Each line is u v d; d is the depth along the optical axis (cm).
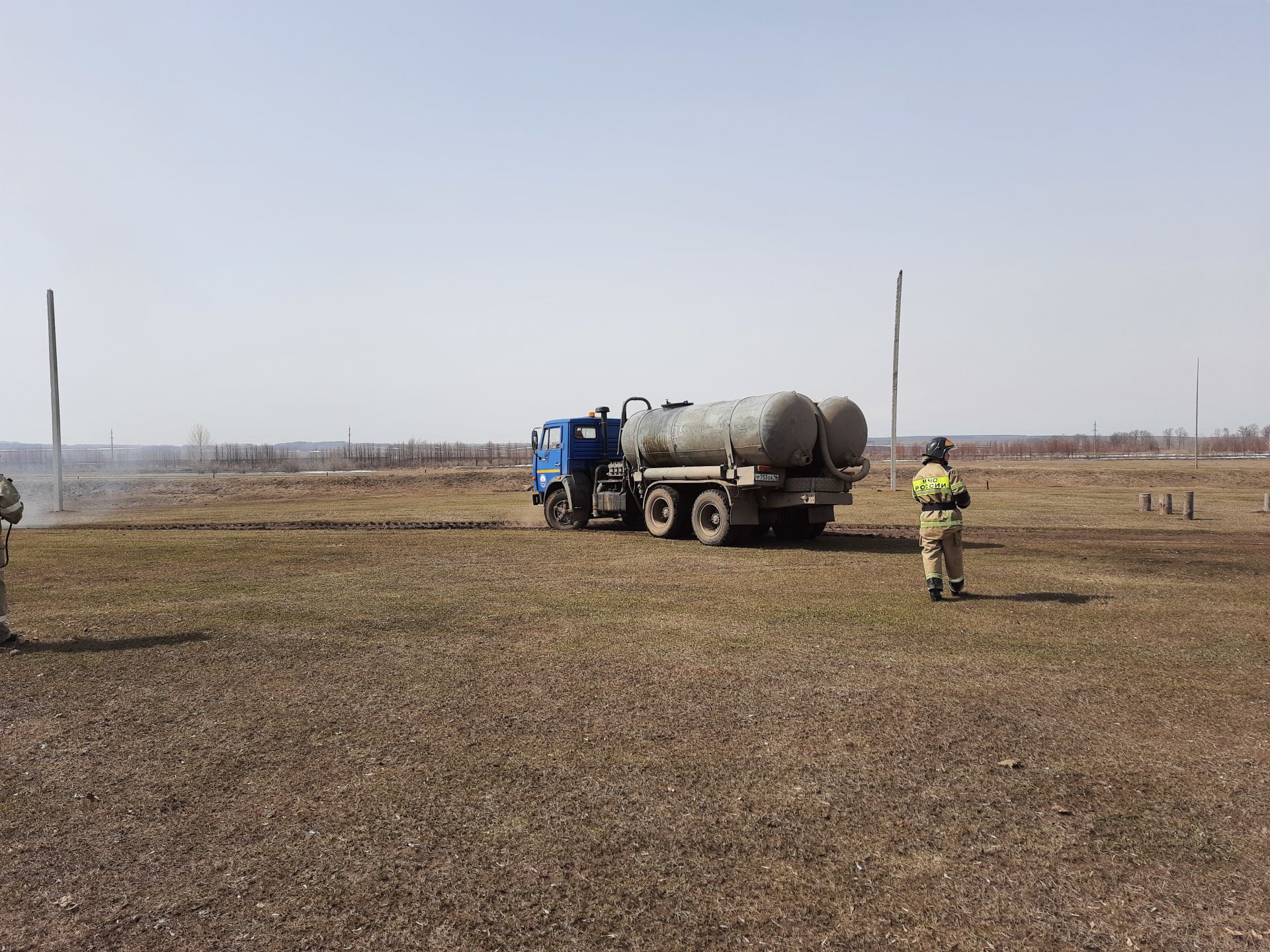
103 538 1995
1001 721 596
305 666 761
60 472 3234
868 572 1345
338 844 415
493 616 987
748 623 943
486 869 389
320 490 5250
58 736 577
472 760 527
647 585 1217
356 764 522
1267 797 465
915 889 369
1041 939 330
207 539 1945
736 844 412
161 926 343
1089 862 392
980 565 1409
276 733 580
